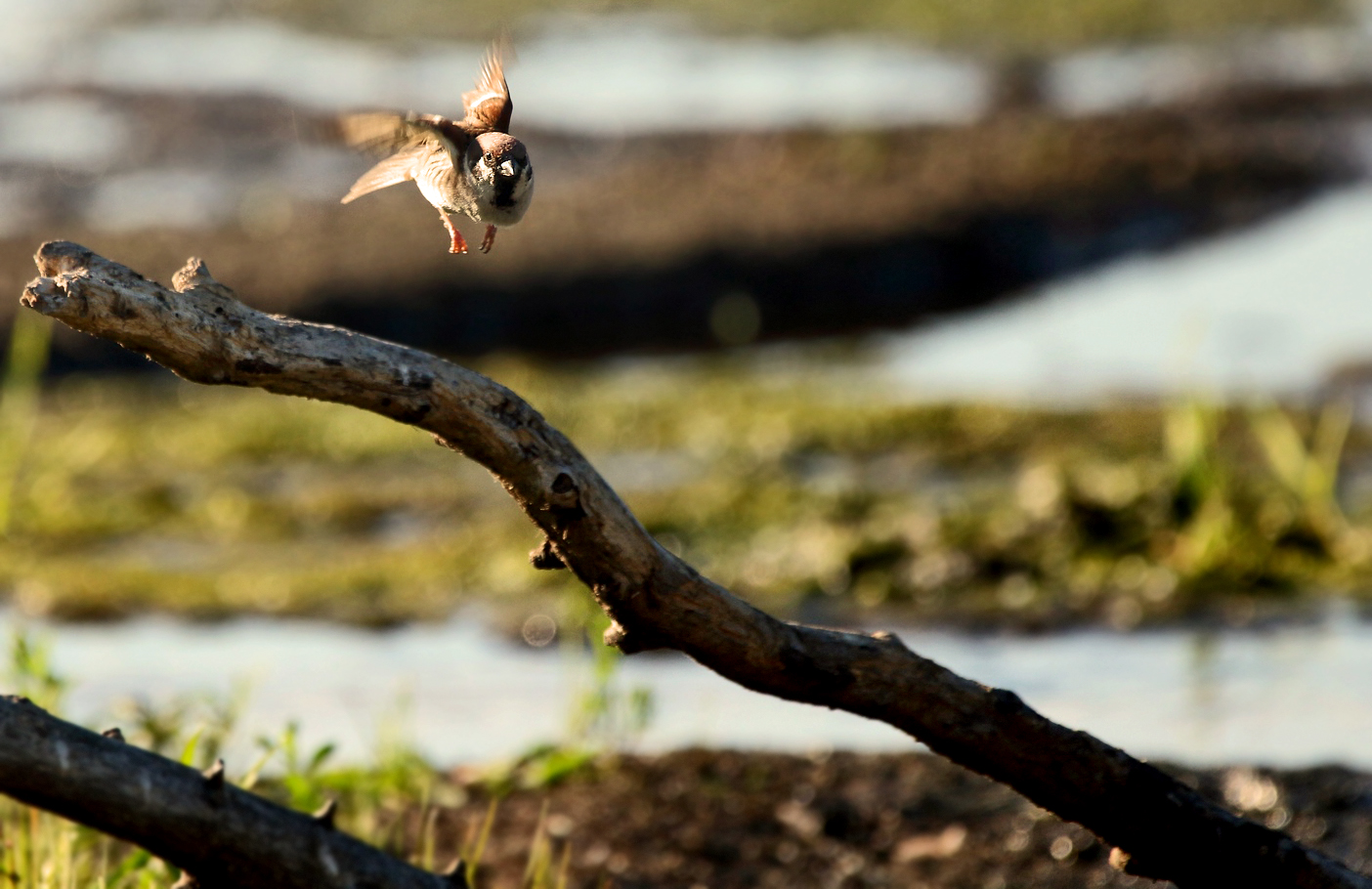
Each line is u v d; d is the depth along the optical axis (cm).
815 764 895
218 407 1733
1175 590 1173
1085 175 2392
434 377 508
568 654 1097
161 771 525
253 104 2720
